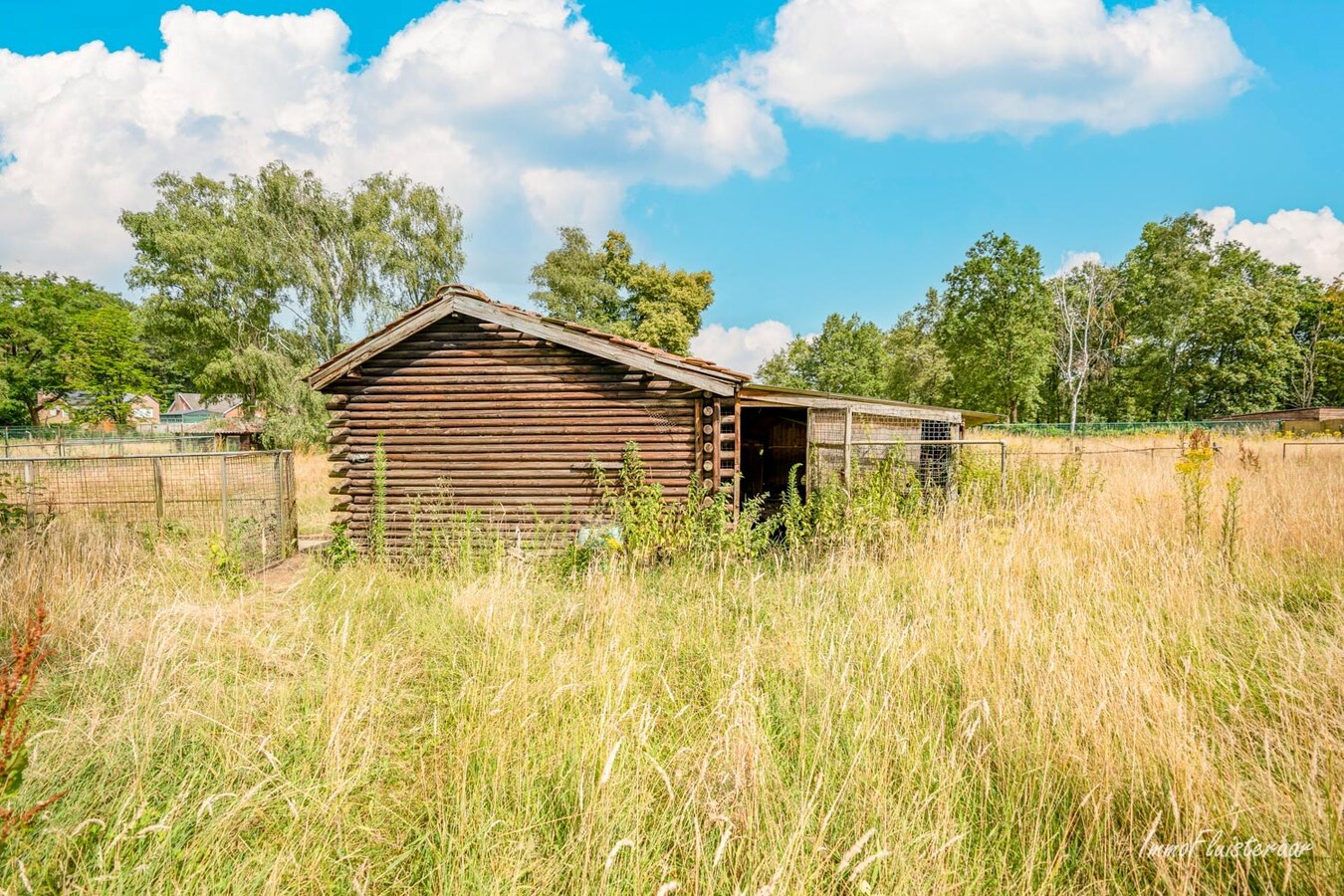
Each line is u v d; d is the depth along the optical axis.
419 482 10.01
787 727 4.04
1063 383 60.50
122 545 8.27
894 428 14.18
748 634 5.30
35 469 10.15
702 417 9.66
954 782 3.28
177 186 34.16
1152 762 3.33
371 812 3.32
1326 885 2.58
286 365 33.34
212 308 33.47
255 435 34.50
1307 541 8.20
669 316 43.69
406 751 3.95
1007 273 51.34
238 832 3.06
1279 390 52.62
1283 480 12.37
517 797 3.27
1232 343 53.22
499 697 4.01
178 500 10.88
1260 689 4.23
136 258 33.91
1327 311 54.66
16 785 2.30
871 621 5.67
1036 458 16.03
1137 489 11.99
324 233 35.44
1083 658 4.29
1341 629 5.18
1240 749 3.60
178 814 3.13
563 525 9.55
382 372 10.06
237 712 4.06
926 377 60.06
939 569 6.92
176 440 30.73
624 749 3.53
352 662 4.59
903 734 3.76
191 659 4.89
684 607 6.45
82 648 5.00
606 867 2.62
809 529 9.71
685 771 3.52
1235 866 2.72
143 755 3.58
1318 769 3.27
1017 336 50.88
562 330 9.64
